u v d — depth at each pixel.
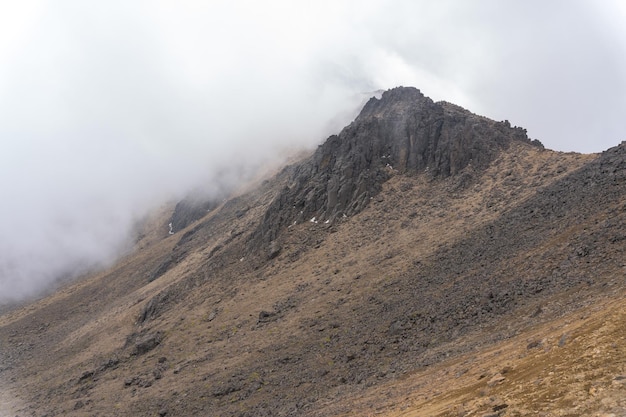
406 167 126.25
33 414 87.38
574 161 97.38
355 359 59.88
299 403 52.41
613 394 15.86
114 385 87.75
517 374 24.23
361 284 85.88
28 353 143.62
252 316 93.06
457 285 65.19
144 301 138.12
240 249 129.25
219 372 74.94
